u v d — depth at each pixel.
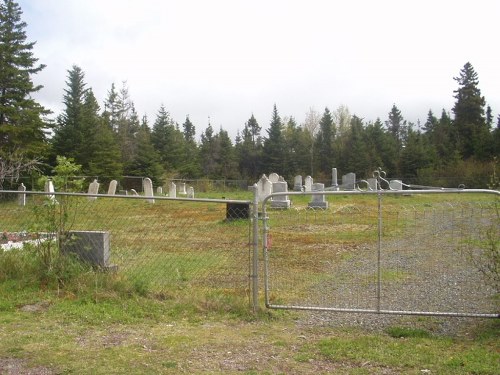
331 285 6.98
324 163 65.81
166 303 5.88
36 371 3.94
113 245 9.66
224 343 4.66
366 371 3.98
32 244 6.88
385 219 10.27
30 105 37.56
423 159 53.34
